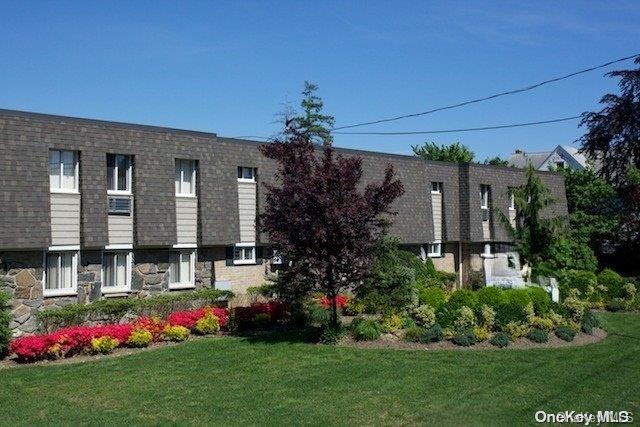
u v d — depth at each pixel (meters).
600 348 16.28
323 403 11.09
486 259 29.23
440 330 16.19
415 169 28.88
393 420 10.16
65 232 18.23
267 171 23.31
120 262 19.86
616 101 33.91
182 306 19.52
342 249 15.28
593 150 34.91
